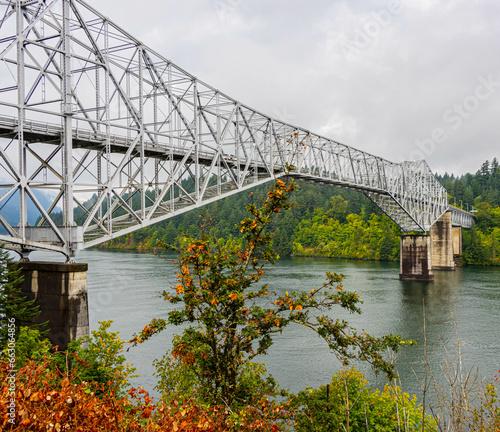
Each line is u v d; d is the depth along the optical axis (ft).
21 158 76.79
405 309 165.99
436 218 309.63
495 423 30.99
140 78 101.55
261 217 35.86
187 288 33.53
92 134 91.40
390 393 50.42
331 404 45.85
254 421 28.07
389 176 269.44
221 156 127.54
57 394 20.71
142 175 99.76
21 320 78.69
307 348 110.63
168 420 20.97
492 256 376.07
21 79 77.61
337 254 412.57
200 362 35.24
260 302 120.37
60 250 79.61
